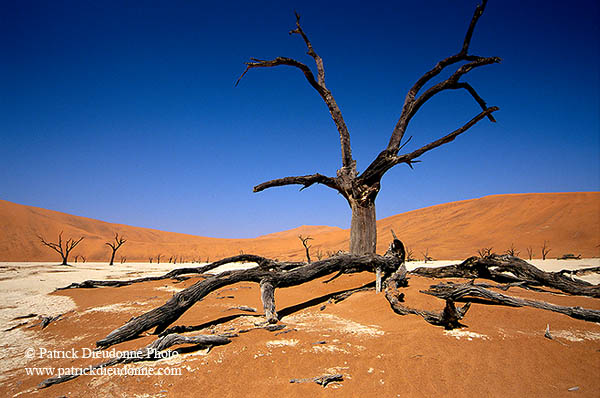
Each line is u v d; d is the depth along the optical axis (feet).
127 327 21.48
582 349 16.92
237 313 28.09
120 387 15.24
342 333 20.70
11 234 255.50
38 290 53.67
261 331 21.50
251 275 26.84
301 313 27.22
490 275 35.58
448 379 14.55
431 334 19.15
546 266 109.50
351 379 14.98
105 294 44.93
